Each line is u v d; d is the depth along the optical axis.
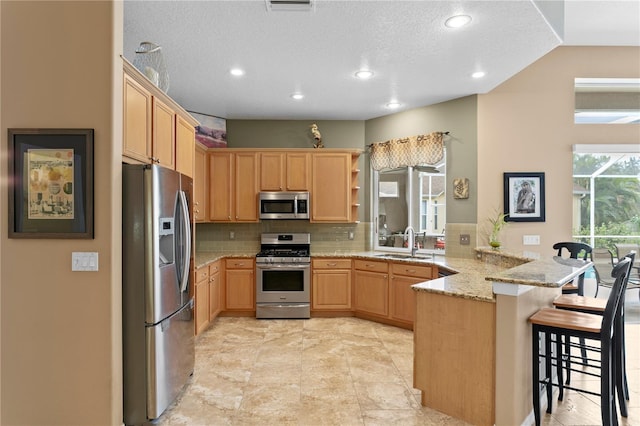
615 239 5.56
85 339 2.18
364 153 5.53
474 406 2.32
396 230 5.27
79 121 2.18
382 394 2.74
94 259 2.18
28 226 2.17
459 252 4.56
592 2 3.71
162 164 2.94
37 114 2.17
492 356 2.25
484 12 2.62
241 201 5.11
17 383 2.18
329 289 4.86
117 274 2.24
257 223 5.44
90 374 2.18
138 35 2.95
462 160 4.56
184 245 2.70
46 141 2.17
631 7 3.79
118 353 2.25
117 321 2.24
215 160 5.11
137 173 2.31
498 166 4.49
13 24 2.18
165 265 2.44
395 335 4.12
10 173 2.16
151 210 2.30
